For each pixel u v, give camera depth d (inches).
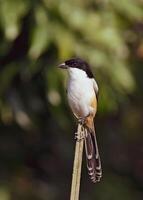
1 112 548.4
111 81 522.3
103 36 512.1
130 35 542.0
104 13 524.4
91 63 510.3
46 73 518.6
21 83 554.3
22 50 530.0
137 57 556.1
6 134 608.1
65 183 650.2
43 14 512.1
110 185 666.2
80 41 512.7
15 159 614.2
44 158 636.7
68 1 518.0
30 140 621.9
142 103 635.5
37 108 565.6
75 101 394.0
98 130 655.8
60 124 553.0
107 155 673.0
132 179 698.2
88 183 657.6
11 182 602.5
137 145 705.0
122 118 652.7
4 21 500.1
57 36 507.2
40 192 625.6
